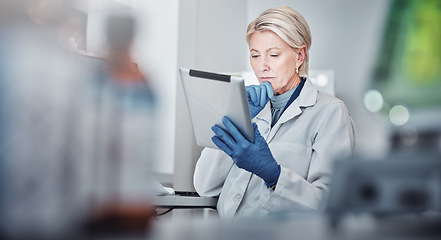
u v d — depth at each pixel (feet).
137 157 1.82
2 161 1.66
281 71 6.38
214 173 6.62
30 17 1.88
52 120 1.71
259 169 5.47
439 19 5.66
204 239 1.71
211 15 13.25
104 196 1.77
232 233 1.93
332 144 5.94
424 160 2.04
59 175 1.71
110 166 1.78
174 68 11.24
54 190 1.70
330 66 13.61
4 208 1.65
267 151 5.50
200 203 5.93
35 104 1.70
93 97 1.79
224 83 5.04
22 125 1.68
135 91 1.85
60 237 1.67
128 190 1.80
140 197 1.83
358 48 13.21
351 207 2.22
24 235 1.64
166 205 5.11
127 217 1.79
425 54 5.05
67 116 1.74
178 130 11.27
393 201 2.10
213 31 13.38
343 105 6.38
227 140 5.43
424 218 2.55
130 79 1.87
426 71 4.72
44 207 1.68
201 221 2.54
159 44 11.33
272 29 6.28
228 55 14.29
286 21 6.29
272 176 5.52
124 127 1.81
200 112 5.57
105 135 1.79
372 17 12.96
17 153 1.67
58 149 1.71
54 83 1.73
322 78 11.11
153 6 11.14
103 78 1.83
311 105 6.35
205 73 5.17
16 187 1.66
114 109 1.80
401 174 2.09
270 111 6.62
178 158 11.27
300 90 6.61
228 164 6.59
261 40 6.39
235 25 14.74
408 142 2.42
